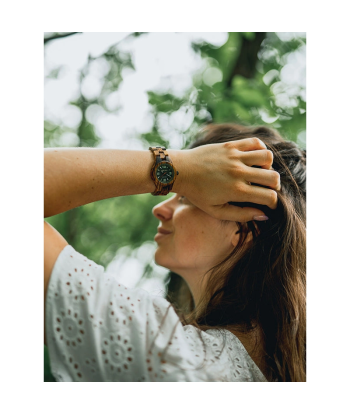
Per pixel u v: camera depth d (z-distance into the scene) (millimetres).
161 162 1197
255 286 1311
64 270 1048
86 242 3635
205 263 1400
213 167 1242
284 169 1423
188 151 1267
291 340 1306
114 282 1094
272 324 1288
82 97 3375
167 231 1480
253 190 1244
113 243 3650
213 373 1065
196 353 1082
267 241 1325
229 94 2879
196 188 1251
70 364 1000
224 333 1205
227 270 1346
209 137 1595
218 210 1292
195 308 1431
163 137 3131
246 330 1269
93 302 1030
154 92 3125
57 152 1159
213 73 3146
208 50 3105
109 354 1000
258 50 3057
